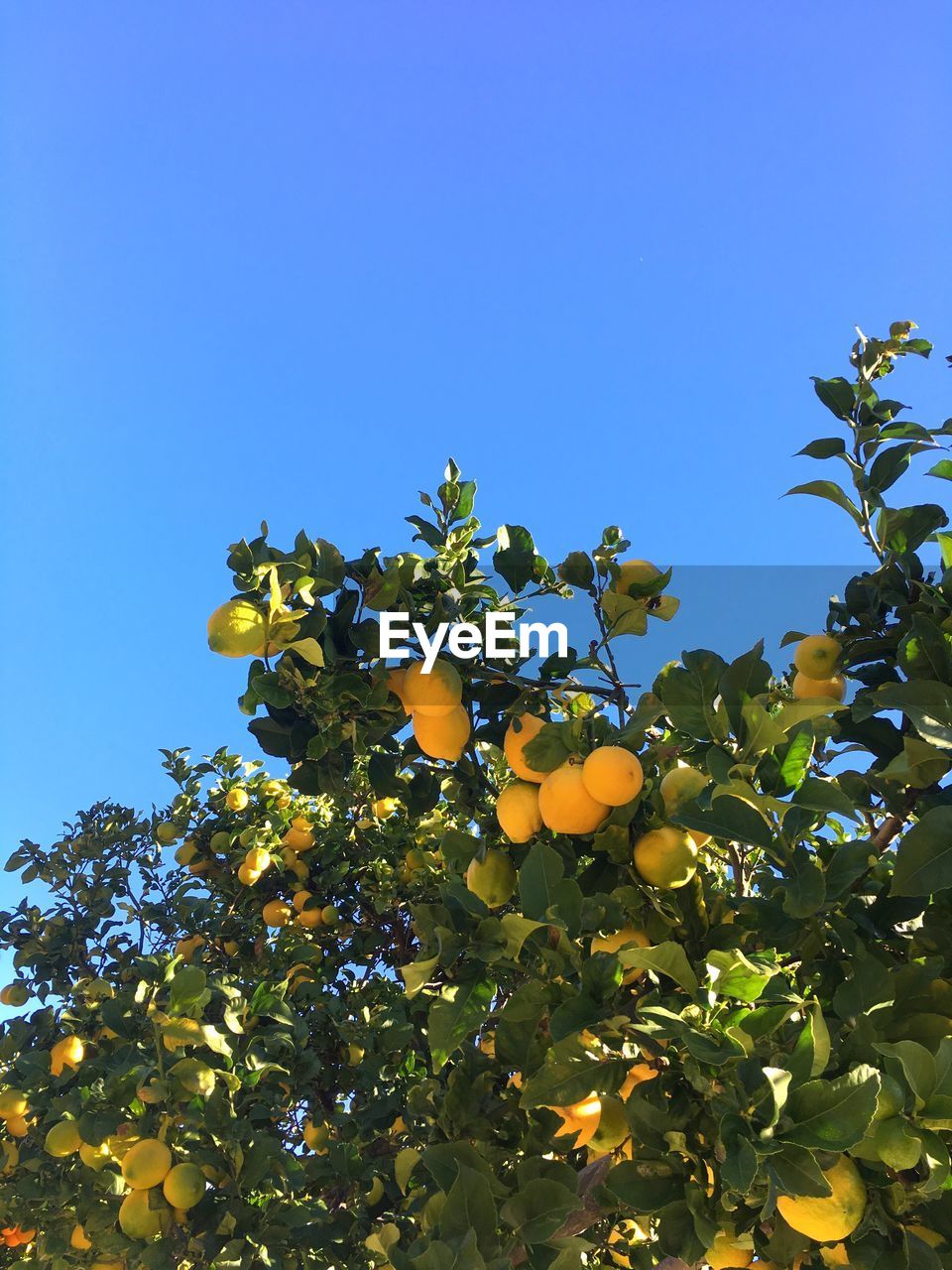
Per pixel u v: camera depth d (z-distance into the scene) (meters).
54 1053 2.07
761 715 1.32
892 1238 1.14
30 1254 1.99
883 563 1.54
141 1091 1.67
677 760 1.56
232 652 1.43
